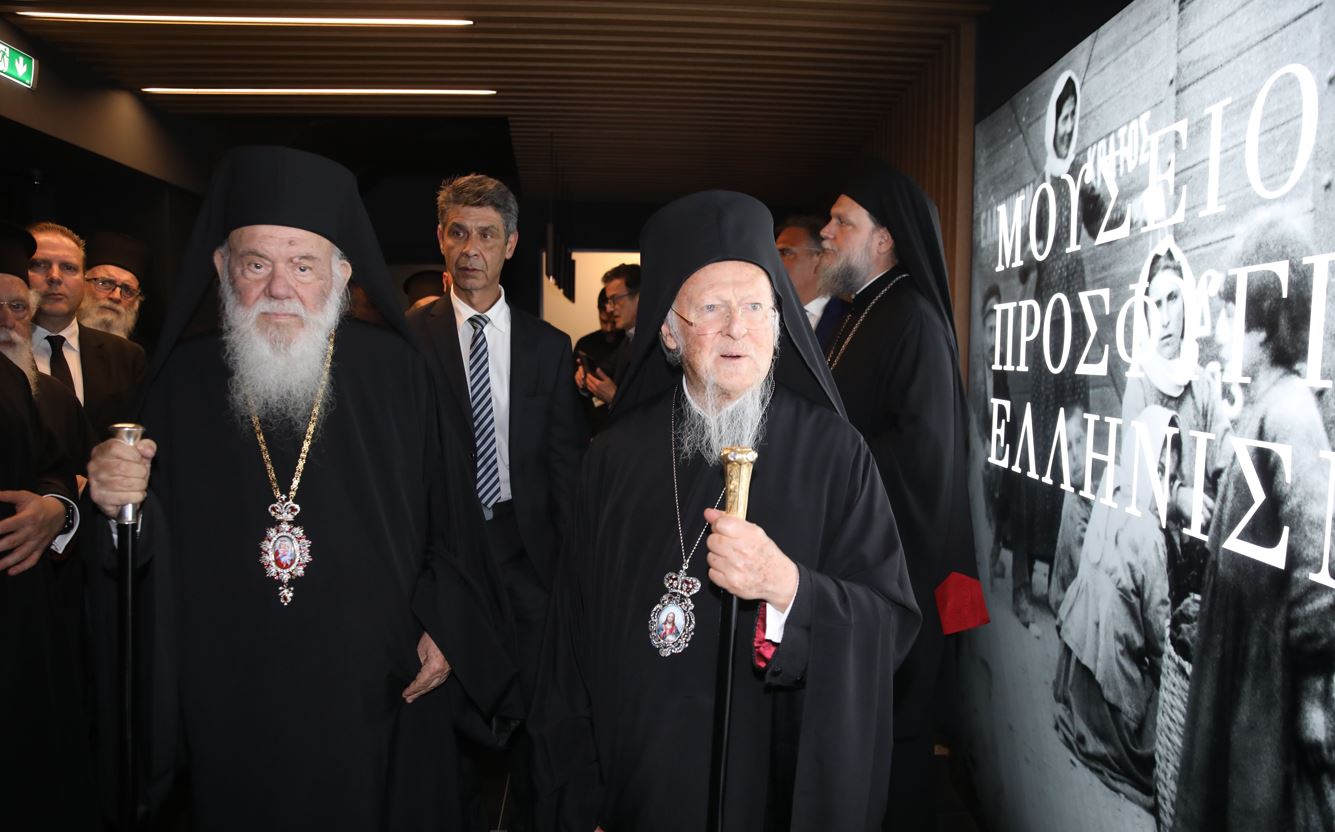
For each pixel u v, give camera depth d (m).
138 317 4.46
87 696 2.02
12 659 1.80
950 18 3.76
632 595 1.46
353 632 1.67
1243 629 1.43
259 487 1.68
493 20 4.34
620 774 1.43
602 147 6.86
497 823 2.75
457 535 1.90
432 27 4.42
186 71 5.21
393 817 1.75
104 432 3.25
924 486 2.24
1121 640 1.89
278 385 1.67
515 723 2.05
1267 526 1.37
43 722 1.86
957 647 3.18
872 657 1.37
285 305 1.67
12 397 1.96
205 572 1.65
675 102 5.64
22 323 2.12
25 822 1.81
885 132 5.83
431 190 9.96
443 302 2.79
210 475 1.69
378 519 1.73
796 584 1.29
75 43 4.77
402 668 1.73
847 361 2.48
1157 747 1.73
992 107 3.21
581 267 10.93
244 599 1.64
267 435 1.70
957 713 3.18
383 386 1.81
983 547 2.92
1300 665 1.29
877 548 1.47
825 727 1.31
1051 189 2.36
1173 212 1.69
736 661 1.43
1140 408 1.82
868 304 2.58
